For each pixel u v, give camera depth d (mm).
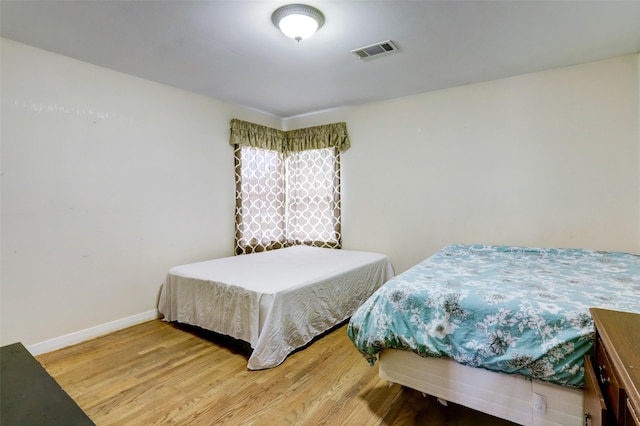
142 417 1689
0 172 2250
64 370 2166
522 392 1376
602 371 1005
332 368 2186
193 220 3441
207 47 2396
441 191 3424
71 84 2568
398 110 3645
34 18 2000
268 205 4227
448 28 2148
